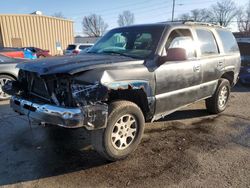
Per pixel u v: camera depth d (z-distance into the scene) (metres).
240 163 3.45
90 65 3.03
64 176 3.10
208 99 5.43
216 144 4.04
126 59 3.52
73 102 2.88
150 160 3.50
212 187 2.91
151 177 3.10
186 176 3.12
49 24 27.09
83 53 4.34
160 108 3.84
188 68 4.21
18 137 4.21
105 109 3.02
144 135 4.36
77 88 2.87
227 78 5.87
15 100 3.52
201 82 4.66
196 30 4.67
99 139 3.19
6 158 3.51
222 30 5.58
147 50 3.82
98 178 3.07
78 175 3.12
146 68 3.52
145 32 4.12
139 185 2.94
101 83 2.98
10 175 3.10
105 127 3.14
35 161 3.44
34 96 3.40
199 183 2.99
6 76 6.55
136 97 3.62
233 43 5.87
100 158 3.54
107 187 2.90
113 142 3.33
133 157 3.57
